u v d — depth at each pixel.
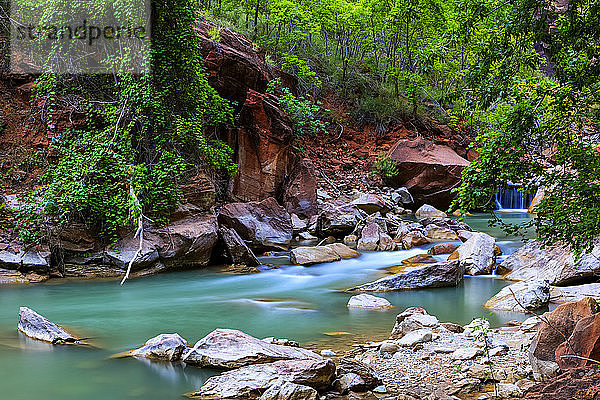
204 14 24.69
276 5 28.64
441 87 33.22
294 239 19.22
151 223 14.59
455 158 28.20
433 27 29.53
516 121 5.98
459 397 5.56
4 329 8.65
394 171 26.83
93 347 7.66
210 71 19.20
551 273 11.84
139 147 15.51
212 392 5.76
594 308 5.77
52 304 10.64
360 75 32.88
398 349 7.25
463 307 10.34
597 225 5.78
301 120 23.58
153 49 15.59
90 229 14.10
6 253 12.93
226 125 19.28
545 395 4.51
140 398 5.71
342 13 30.75
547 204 6.13
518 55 6.22
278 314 9.88
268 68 25.06
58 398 5.72
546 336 5.82
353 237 18.72
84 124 15.66
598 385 4.42
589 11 5.86
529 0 5.83
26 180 15.02
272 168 19.92
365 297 10.73
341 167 27.52
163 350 7.09
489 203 6.31
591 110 6.10
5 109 15.73
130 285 12.67
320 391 5.82
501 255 15.20
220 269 14.68
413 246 17.84
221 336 6.95
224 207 17.17
